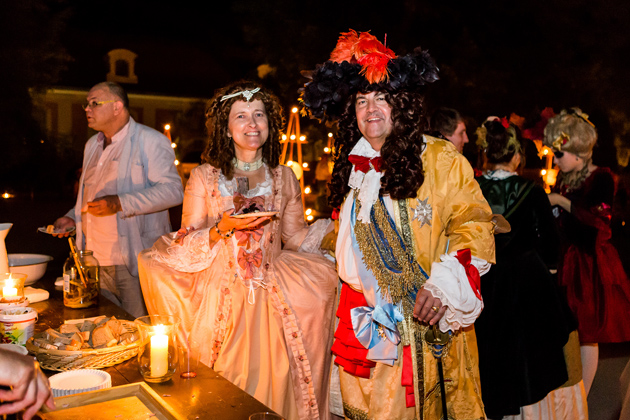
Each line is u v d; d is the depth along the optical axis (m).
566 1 10.33
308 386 2.49
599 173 3.28
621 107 10.26
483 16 10.38
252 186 2.63
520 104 10.38
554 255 2.77
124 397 1.59
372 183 2.08
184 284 2.55
